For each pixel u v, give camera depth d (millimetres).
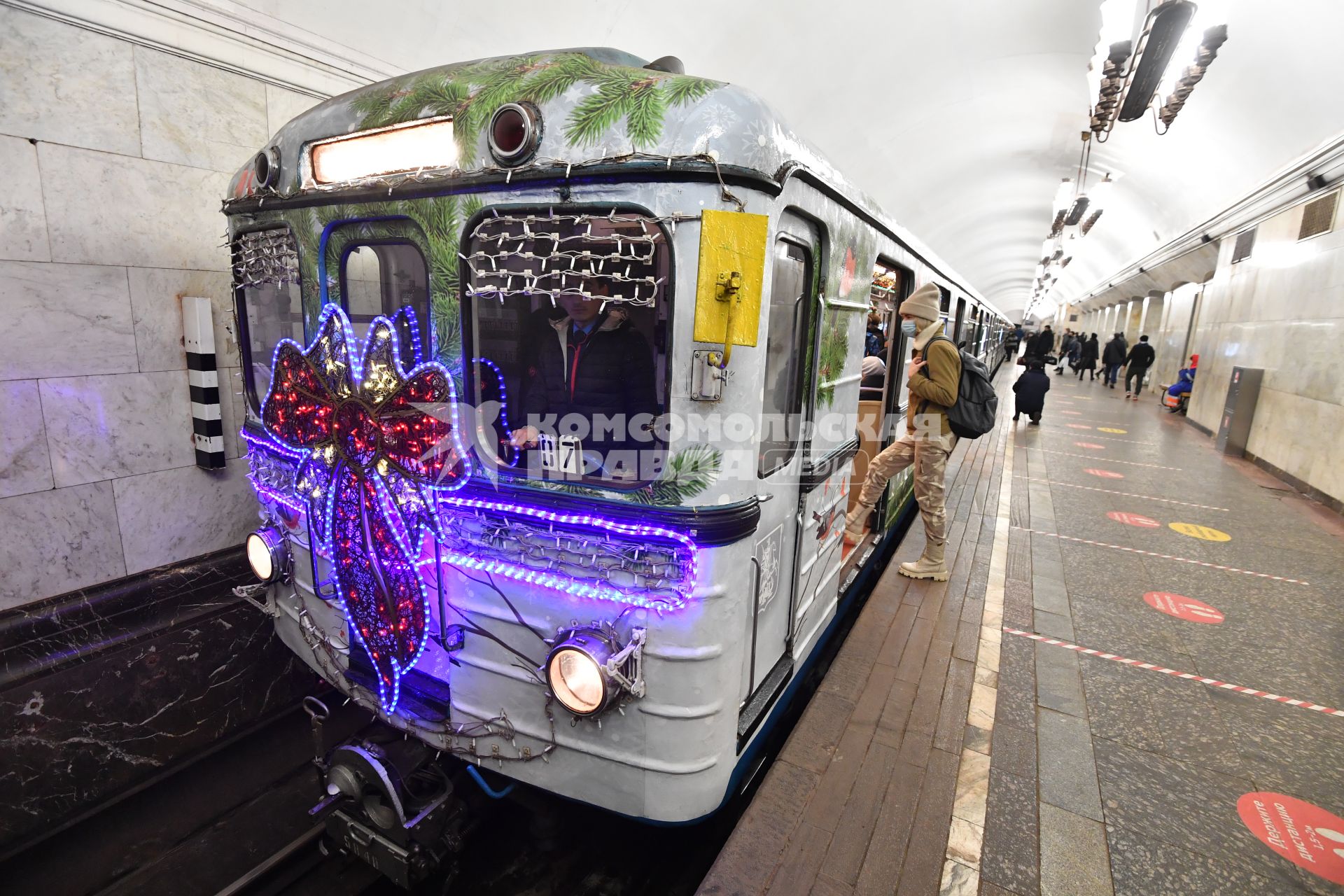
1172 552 5633
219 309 3771
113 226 3287
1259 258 9758
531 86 1954
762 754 3170
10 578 3086
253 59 3730
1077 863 2334
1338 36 6484
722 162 1785
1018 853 2361
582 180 1876
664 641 2006
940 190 12281
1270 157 9016
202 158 3596
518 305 2299
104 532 3406
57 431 3188
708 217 1779
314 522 2611
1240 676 3682
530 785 2391
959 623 4094
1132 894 2221
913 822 2426
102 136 3201
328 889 2715
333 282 2453
